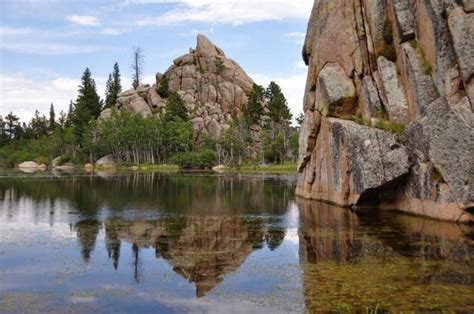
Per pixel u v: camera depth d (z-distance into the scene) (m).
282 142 148.50
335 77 45.12
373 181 37.19
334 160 43.34
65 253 24.61
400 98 38.81
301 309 15.82
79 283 19.19
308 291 17.67
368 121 40.81
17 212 40.41
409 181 36.56
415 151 35.31
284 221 35.59
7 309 16.08
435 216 33.22
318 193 49.81
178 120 159.00
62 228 32.38
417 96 35.62
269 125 164.38
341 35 45.44
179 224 34.53
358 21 44.06
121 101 182.00
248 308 16.09
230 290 18.12
